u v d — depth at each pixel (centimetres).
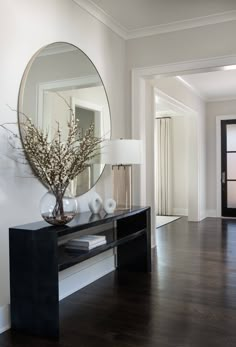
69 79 316
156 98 544
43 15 284
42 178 263
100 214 319
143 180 430
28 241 235
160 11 359
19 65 257
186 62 392
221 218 763
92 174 354
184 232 596
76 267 321
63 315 262
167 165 836
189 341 220
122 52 419
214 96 758
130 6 347
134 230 374
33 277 235
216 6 349
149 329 238
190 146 735
